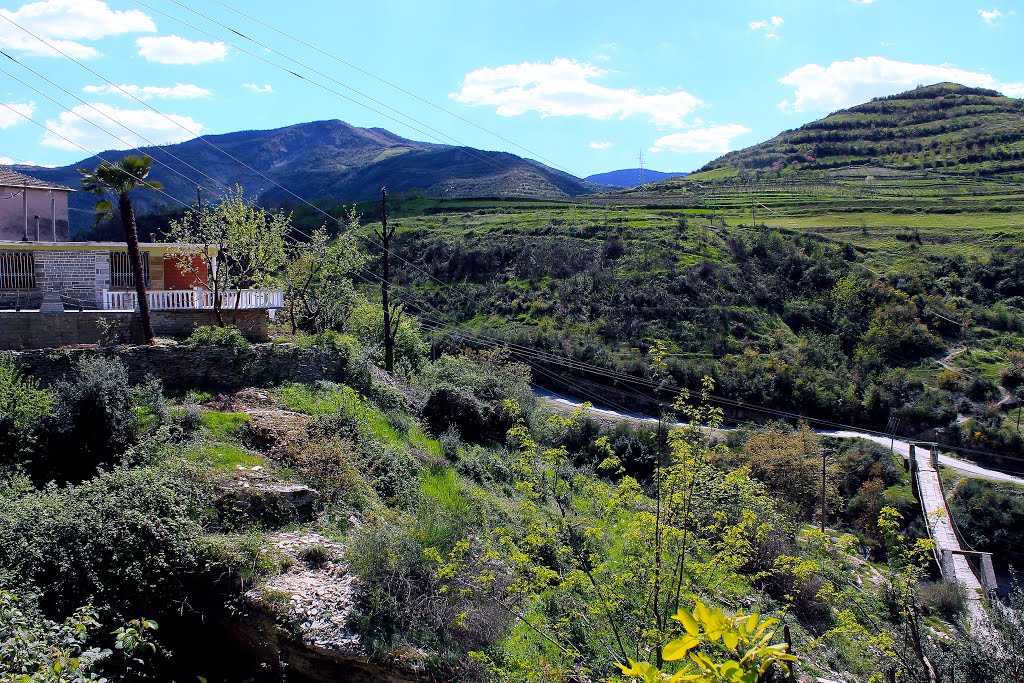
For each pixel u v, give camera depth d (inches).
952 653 569.0
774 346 2140.7
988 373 2033.7
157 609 578.2
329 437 868.6
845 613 566.3
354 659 556.7
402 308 1568.7
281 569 630.5
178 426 784.9
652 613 469.7
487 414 1155.3
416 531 670.5
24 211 1320.1
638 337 2111.2
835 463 1451.8
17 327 892.6
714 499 599.2
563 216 3339.1
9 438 700.0
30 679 292.5
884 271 2650.1
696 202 3922.2
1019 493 1430.9
